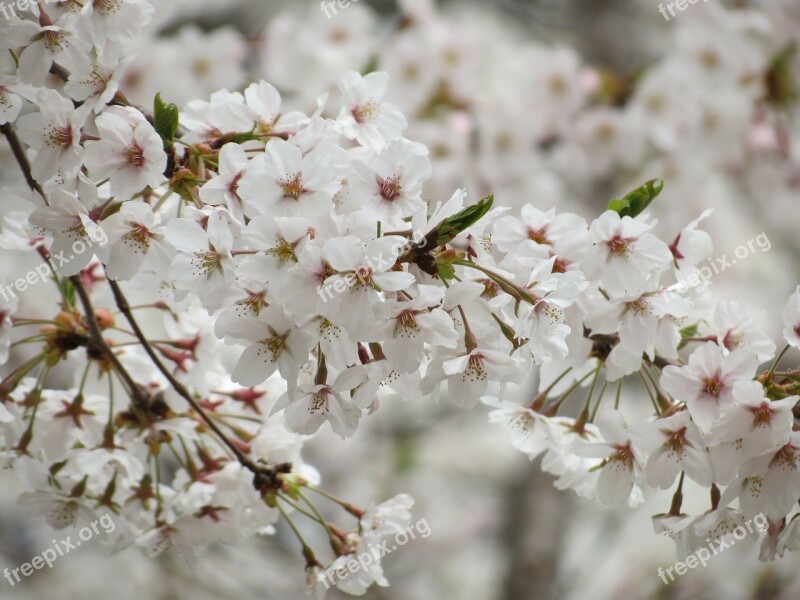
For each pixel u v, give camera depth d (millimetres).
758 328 1274
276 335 1216
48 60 1257
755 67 2025
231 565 2268
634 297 1256
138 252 1241
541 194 2094
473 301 1213
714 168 2184
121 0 1255
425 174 1207
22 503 1303
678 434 1251
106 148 1229
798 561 2150
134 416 1327
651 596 2332
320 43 1911
